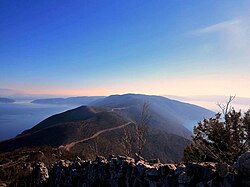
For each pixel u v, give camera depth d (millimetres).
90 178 12625
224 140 13797
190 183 7238
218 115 15148
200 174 7223
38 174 18844
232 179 6242
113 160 11578
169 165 8508
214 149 13930
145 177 9039
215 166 7191
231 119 14195
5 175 22938
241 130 13734
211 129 14820
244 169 6223
